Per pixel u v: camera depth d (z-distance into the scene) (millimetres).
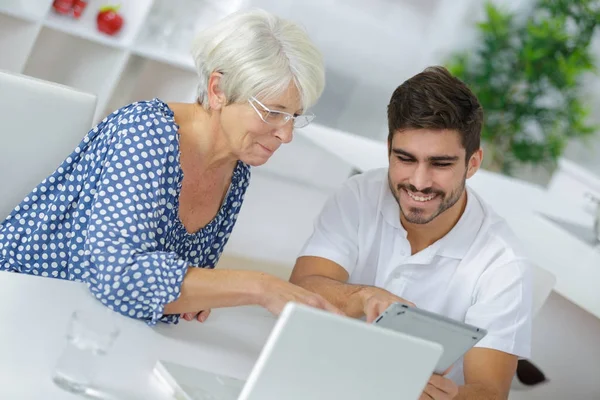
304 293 1750
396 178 2168
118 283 1723
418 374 1406
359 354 1331
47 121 2117
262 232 3584
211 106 1940
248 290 1729
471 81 6969
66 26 3965
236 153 1968
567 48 6973
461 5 6738
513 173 7203
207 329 1904
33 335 1524
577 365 3436
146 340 1703
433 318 1545
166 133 1891
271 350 1264
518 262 2342
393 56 6531
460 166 2135
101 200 1801
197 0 4398
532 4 6883
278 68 1846
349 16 6355
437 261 2373
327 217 2457
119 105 4465
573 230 3451
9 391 1318
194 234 2080
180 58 4340
